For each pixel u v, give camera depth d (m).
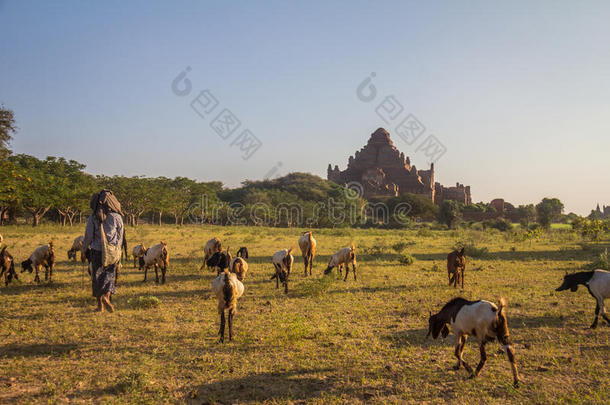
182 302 10.06
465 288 11.91
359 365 5.92
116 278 11.91
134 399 4.71
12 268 12.06
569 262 18.02
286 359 6.17
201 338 7.16
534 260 19.11
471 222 102.88
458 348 5.64
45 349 6.57
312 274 14.78
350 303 10.03
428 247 28.19
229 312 7.08
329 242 32.56
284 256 11.57
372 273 14.97
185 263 17.41
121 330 7.66
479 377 5.43
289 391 5.00
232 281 7.02
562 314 8.78
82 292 11.11
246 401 4.77
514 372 5.00
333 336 7.37
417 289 11.81
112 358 6.14
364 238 39.62
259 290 11.64
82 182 62.19
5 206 48.16
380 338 7.23
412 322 8.31
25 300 10.13
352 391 5.05
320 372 5.66
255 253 22.00
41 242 26.20
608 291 7.55
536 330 7.66
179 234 39.56
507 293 11.11
